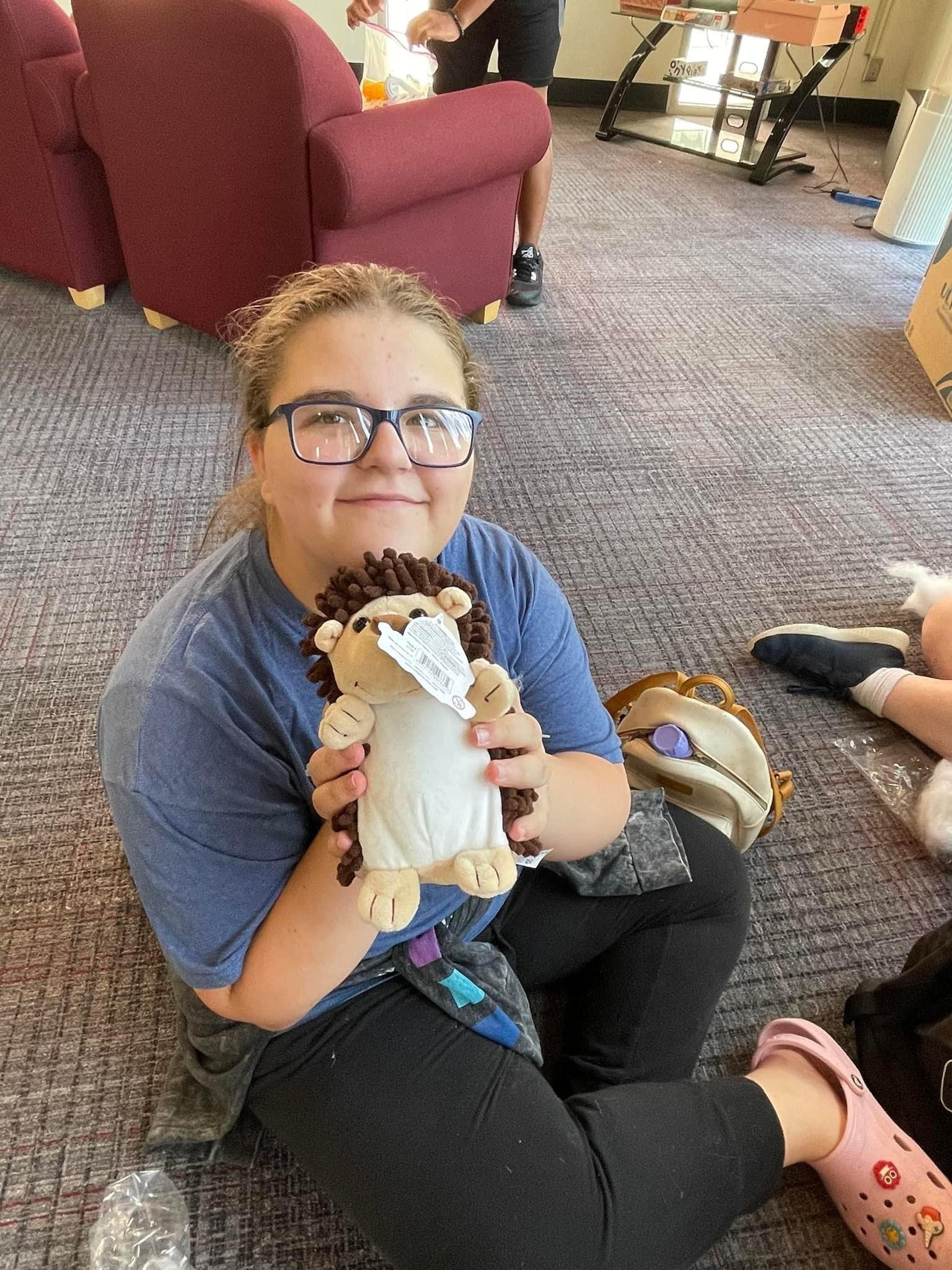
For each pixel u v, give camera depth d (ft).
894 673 5.09
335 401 1.98
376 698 1.57
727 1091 2.86
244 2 5.80
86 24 6.79
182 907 2.26
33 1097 3.27
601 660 5.34
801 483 7.05
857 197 12.83
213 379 7.68
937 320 8.49
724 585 6.01
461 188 7.31
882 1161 2.93
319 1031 2.66
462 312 8.46
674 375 8.36
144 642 2.34
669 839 3.34
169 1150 3.11
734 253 10.98
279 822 2.31
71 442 6.79
